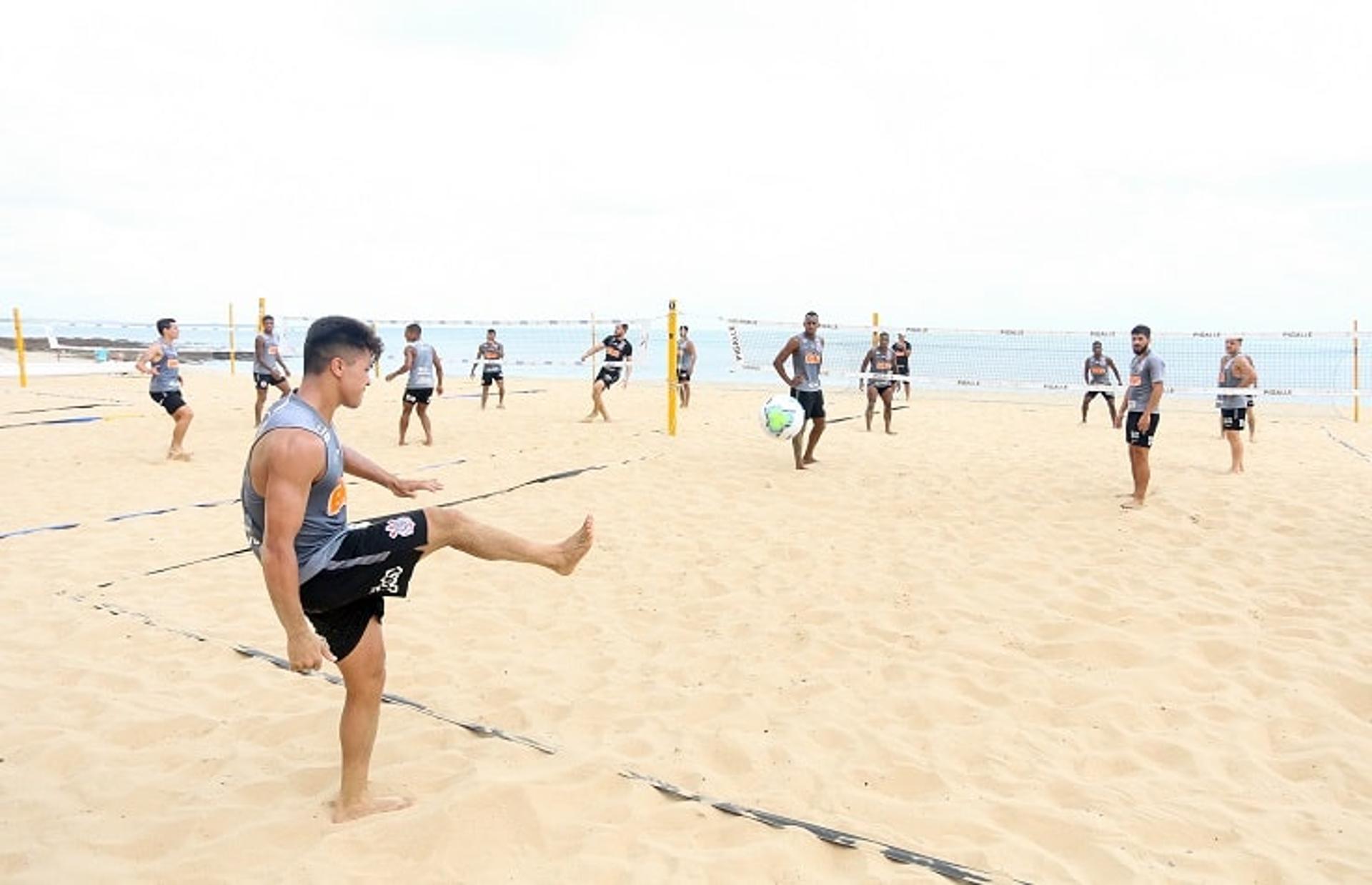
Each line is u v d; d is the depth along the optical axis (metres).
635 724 3.40
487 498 7.49
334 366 2.50
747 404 16.61
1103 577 5.20
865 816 2.76
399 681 3.79
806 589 5.07
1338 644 4.16
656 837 2.60
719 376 29.30
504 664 4.01
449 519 2.60
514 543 2.65
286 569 2.30
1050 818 2.73
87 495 7.59
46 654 4.01
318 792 2.84
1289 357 24.69
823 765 3.11
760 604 4.85
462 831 2.55
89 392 17.53
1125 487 7.88
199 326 22.31
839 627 4.48
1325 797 2.91
